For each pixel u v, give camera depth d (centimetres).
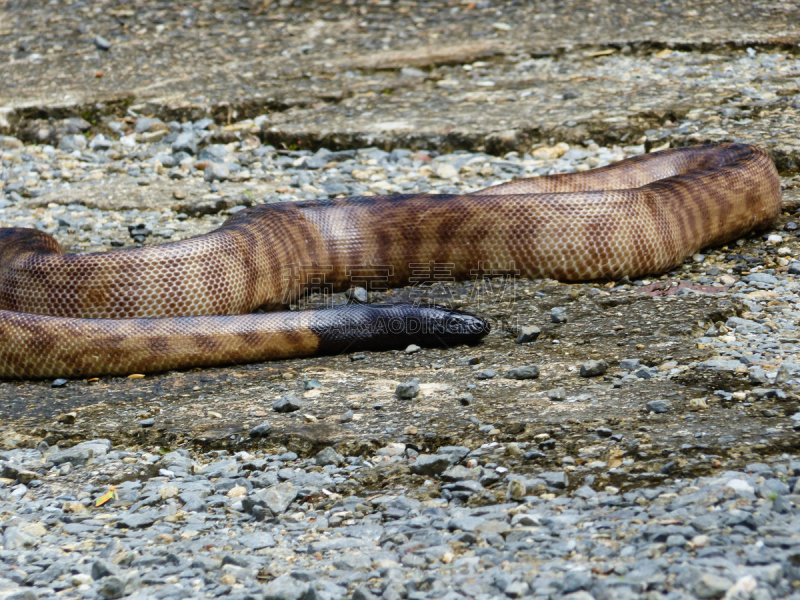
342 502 760
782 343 1041
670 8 3053
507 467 780
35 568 673
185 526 738
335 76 2750
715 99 2227
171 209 1914
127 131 2472
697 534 612
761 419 809
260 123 2417
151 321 1179
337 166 2127
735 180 1512
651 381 955
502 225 1458
